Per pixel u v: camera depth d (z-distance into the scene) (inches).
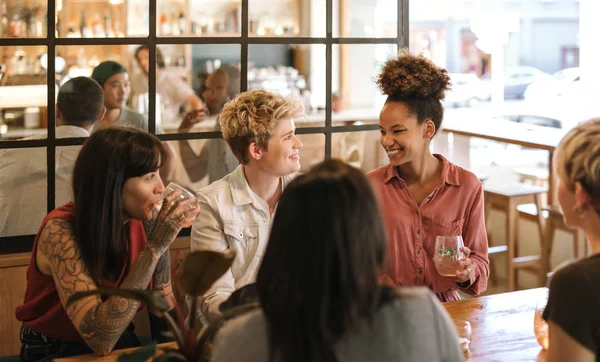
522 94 622.2
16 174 125.9
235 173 99.3
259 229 98.7
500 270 210.7
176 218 81.1
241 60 141.9
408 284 101.0
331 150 148.2
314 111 146.3
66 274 80.3
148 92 135.0
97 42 130.6
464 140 245.3
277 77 144.3
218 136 140.2
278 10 143.3
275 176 98.3
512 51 842.2
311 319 47.5
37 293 86.0
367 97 149.6
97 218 81.5
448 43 792.9
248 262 98.8
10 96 124.9
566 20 842.8
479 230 102.4
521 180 268.5
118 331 77.9
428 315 49.9
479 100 598.9
